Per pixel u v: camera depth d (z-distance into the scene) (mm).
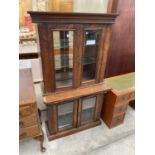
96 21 1240
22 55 2449
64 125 1738
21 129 1341
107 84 1695
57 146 1634
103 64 1539
